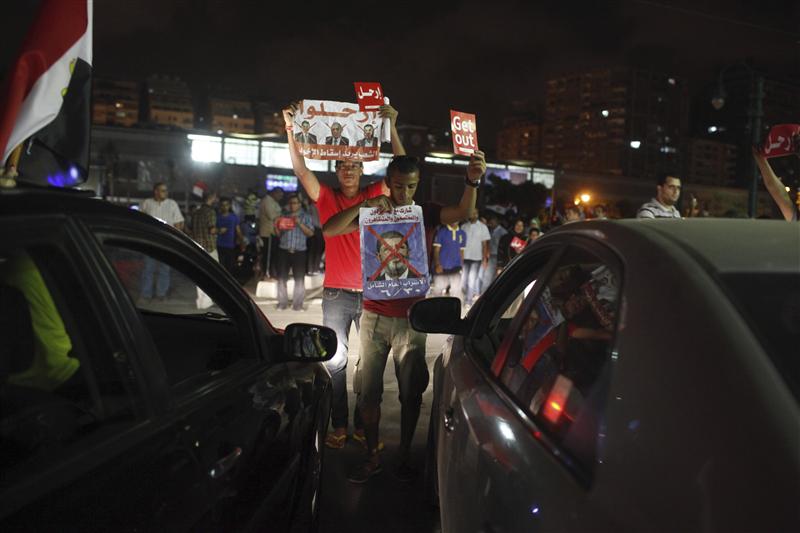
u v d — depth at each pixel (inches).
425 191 1819.6
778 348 50.1
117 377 63.1
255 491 83.1
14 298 55.9
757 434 44.6
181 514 63.7
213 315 111.6
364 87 184.5
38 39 71.2
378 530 138.8
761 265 58.7
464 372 105.3
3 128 69.4
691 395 48.9
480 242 499.5
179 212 430.6
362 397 164.4
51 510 49.6
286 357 101.0
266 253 538.6
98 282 63.5
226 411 80.6
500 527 66.1
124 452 59.7
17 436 51.7
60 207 61.6
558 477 58.8
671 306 55.3
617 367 57.5
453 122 165.2
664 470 47.5
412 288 160.7
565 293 79.9
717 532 42.3
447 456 97.0
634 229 69.3
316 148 183.2
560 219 761.0
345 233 166.1
